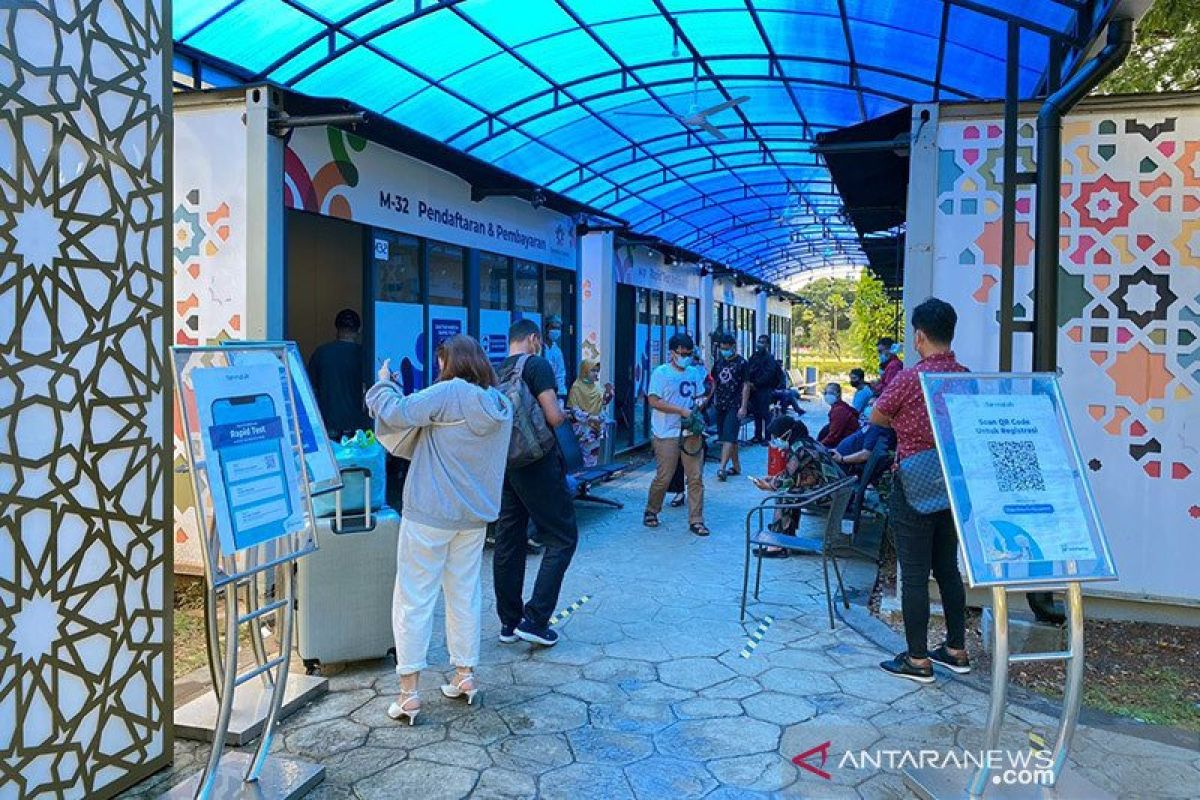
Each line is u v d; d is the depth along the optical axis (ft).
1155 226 17.71
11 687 9.36
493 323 31.32
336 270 29.84
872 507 24.38
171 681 11.54
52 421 9.75
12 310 9.29
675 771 11.78
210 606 9.99
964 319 18.72
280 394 11.04
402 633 13.05
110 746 10.59
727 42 31.40
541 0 27.20
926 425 14.48
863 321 71.10
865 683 14.88
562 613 18.69
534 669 15.39
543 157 43.96
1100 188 17.92
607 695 14.28
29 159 9.47
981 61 29.96
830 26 29.30
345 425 23.47
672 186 54.03
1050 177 16.65
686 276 57.31
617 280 43.68
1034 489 10.94
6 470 9.26
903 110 19.43
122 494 10.68
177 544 20.35
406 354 25.82
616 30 30.19
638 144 43.88
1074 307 18.11
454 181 28.14
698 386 27.48
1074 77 15.39
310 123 19.11
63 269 9.86
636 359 47.03
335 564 14.82
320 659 14.78
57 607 9.86
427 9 27.07
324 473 12.44
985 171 18.52
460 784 11.36
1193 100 17.40
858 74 33.65
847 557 24.03
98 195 10.29
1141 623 18.02
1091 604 18.30
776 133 43.55
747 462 44.24
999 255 18.49
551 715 13.48
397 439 13.21
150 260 11.03
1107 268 17.94
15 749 9.41
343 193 22.39
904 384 14.66
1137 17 13.78
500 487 13.62
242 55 28.48
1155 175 17.67
